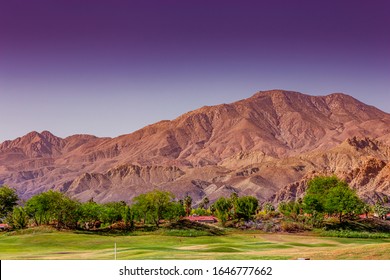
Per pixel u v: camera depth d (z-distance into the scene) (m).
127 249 91.00
